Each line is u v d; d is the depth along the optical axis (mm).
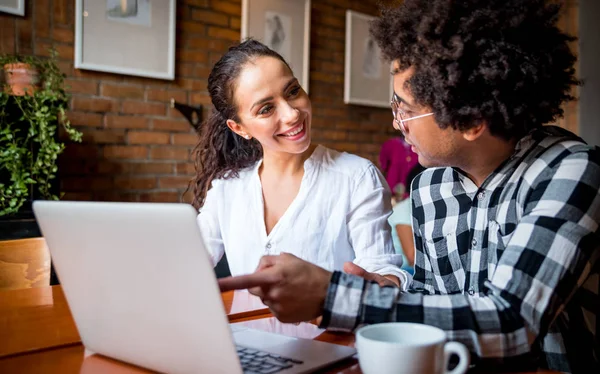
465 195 1134
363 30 4484
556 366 970
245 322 1046
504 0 869
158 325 738
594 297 988
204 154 1693
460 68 846
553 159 928
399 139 4199
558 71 899
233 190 1646
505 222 997
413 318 784
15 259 1542
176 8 3555
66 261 825
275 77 1439
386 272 1315
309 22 4129
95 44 3250
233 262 1628
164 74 3498
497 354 776
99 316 822
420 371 629
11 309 1146
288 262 808
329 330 984
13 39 3031
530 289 789
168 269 688
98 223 735
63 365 820
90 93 3268
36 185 2662
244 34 3803
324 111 4281
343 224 1547
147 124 3475
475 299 797
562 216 825
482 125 887
